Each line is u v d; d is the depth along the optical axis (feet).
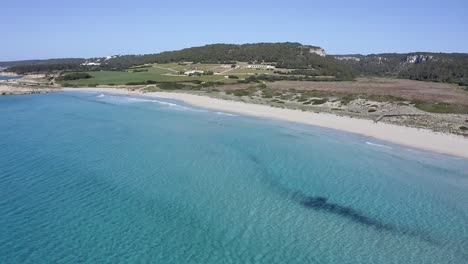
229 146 140.87
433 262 67.62
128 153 133.18
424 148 132.57
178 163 121.29
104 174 111.04
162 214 85.10
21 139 155.22
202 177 108.47
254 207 88.94
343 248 72.08
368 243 73.77
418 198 93.15
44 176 109.09
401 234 77.00
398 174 108.99
